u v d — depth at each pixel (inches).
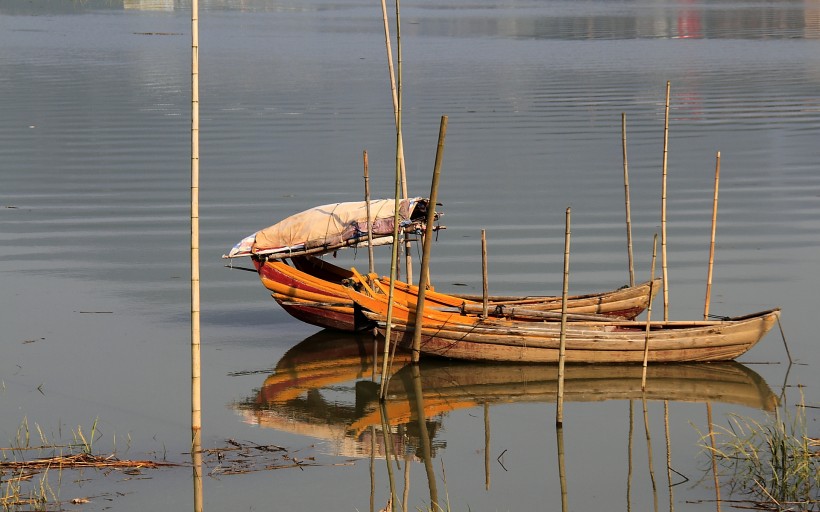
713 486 1315.2
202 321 2000.5
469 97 4687.5
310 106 4458.7
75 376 1701.5
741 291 2121.1
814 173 3176.7
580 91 4854.8
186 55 6525.6
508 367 1760.6
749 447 1412.4
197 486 1310.3
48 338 1872.5
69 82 5177.2
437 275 2237.9
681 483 1330.0
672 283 2175.2
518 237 2519.7
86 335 1894.7
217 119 4138.8
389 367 1753.2
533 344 1744.6
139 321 1977.1
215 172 3203.7
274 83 5187.0
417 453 1443.2
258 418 1552.7
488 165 3297.2
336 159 3383.4
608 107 4387.3
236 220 2662.4
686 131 3853.3
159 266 2309.3
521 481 1354.6
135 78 5354.3
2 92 4808.1
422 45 7190.0
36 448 1413.6
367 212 1935.3
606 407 1601.9
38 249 2416.3
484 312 1748.3
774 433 1414.9
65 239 2498.8
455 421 1553.9
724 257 2351.1
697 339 1737.2
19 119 4106.8
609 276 2218.3
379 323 1770.4
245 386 1680.6
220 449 1428.4
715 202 1770.4
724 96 4677.7
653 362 1749.5
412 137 3745.1
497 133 3818.9
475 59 6259.8
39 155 3437.5
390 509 1256.8
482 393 1663.4
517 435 1503.4
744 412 1566.2
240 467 1374.3
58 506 1237.1
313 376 1731.1
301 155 3447.3
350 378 1723.7
